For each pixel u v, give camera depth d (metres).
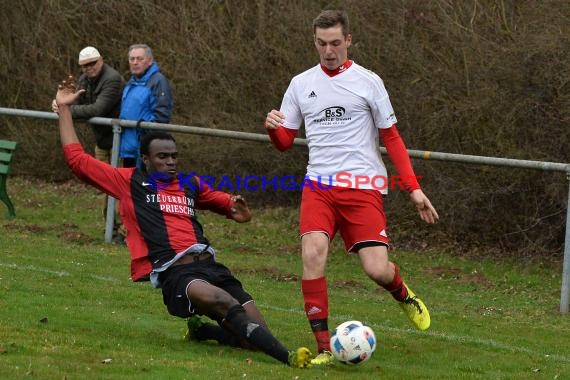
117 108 34.69
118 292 25.53
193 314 19.23
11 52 51.88
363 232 19.45
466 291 30.28
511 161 27.48
